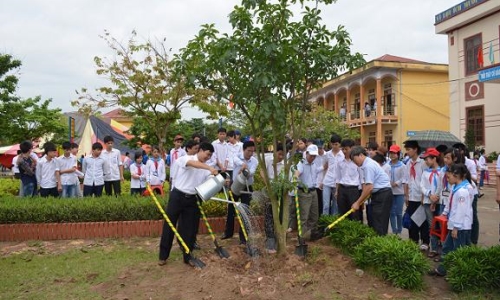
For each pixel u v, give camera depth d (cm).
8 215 741
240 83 541
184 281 506
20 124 1975
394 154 741
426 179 648
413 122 2806
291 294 464
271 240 637
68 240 735
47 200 797
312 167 736
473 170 639
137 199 800
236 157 714
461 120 2120
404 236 790
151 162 954
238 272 541
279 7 512
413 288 475
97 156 919
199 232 776
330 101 3672
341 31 538
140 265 576
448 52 2194
